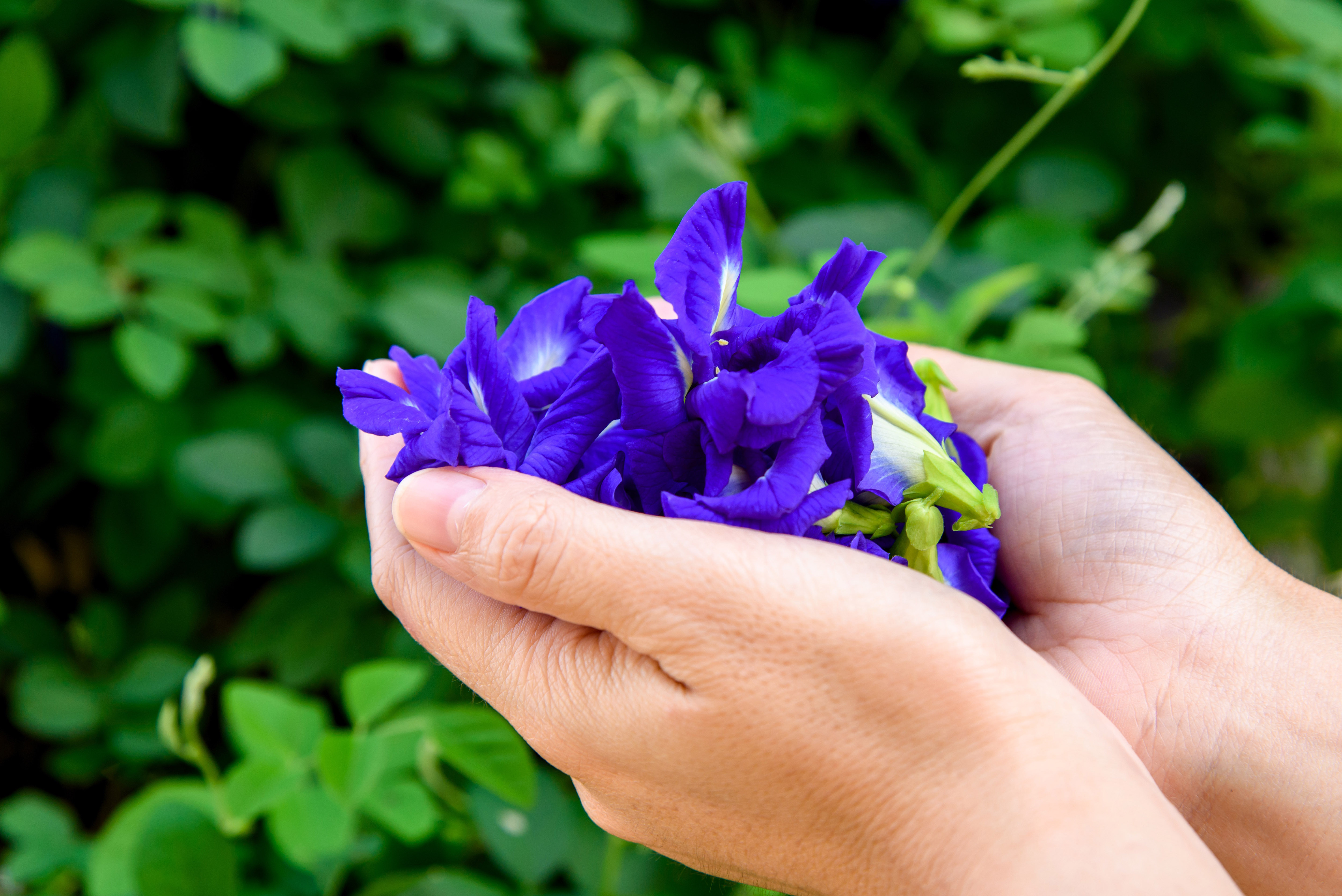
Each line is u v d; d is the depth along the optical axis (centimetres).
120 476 78
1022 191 80
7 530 93
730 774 44
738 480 45
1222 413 94
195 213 77
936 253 70
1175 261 101
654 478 45
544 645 46
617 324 43
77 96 80
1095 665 51
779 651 43
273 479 73
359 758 57
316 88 80
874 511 47
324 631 78
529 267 86
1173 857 40
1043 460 53
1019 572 54
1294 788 49
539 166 87
